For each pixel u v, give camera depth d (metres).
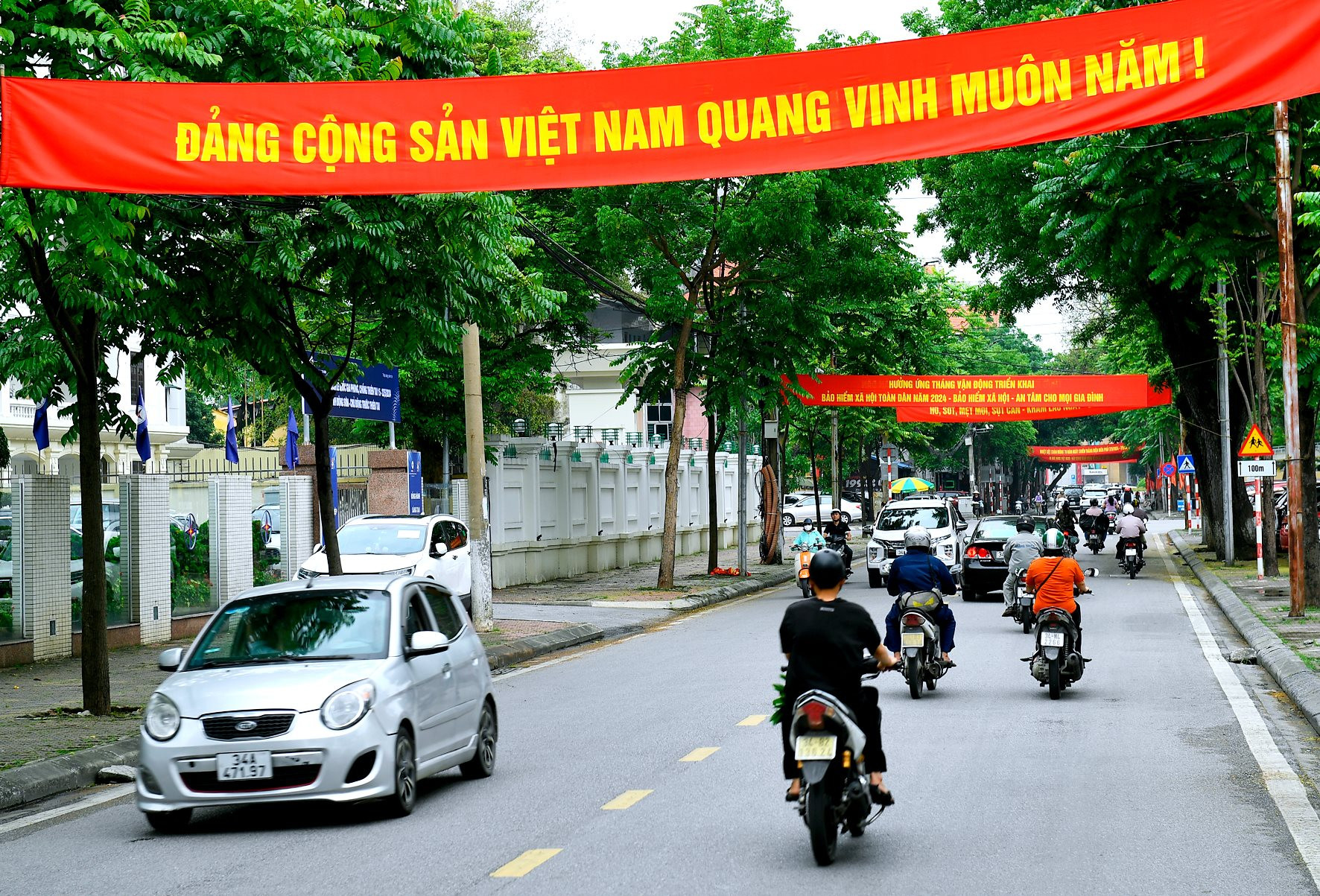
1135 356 45.62
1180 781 9.46
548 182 11.59
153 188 11.30
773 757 10.70
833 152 11.31
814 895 6.64
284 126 11.52
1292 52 10.73
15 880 7.62
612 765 10.62
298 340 16.83
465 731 10.19
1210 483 37.72
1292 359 20.62
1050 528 14.32
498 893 6.81
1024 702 13.62
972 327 68.75
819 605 7.64
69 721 13.28
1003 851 7.50
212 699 8.73
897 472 80.12
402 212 14.82
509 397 33.84
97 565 13.76
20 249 12.68
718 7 29.50
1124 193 18.19
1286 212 18.48
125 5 12.14
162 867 7.79
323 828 8.73
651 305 29.80
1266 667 15.95
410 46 15.12
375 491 26.59
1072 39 11.05
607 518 40.16
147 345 15.62
